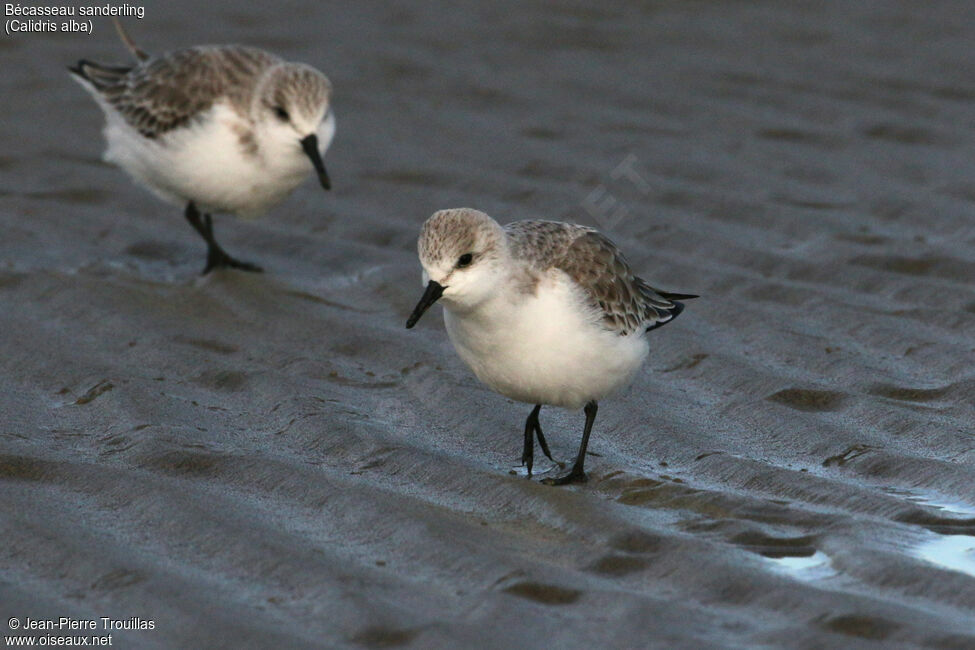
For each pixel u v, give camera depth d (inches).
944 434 378.3
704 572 299.7
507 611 284.8
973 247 524.1
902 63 714.2
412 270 522.9
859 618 276.8
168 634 277.4
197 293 508.7
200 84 532.1
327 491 344.2
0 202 586.6
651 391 421.4
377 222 571.2
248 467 359.9
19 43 754.2
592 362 358.0
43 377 428.1
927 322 463.5
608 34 772.6
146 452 370.9
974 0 799.7
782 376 424.5
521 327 349.7
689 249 533.6
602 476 365.7
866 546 308.3
